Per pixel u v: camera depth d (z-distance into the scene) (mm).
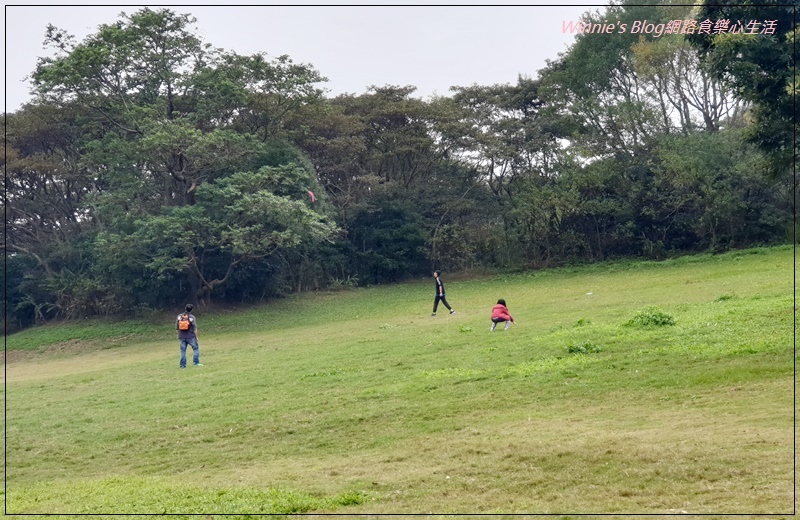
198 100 35906
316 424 12469
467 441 10367
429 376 14836
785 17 17453
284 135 40562
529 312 24609
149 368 22047
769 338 14062
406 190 49188
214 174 36594
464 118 48594
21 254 43000
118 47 33406
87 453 12453
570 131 46625
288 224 33875
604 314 21125
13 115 40125
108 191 38062
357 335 24188
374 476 9281
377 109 46844
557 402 12086
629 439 9297
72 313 38875
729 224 39594
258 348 24562
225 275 37781
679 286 27609
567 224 44719
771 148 18359
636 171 43406
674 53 40344
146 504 8797
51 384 20953
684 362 13320
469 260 47406
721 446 8633
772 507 6785
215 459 11375
